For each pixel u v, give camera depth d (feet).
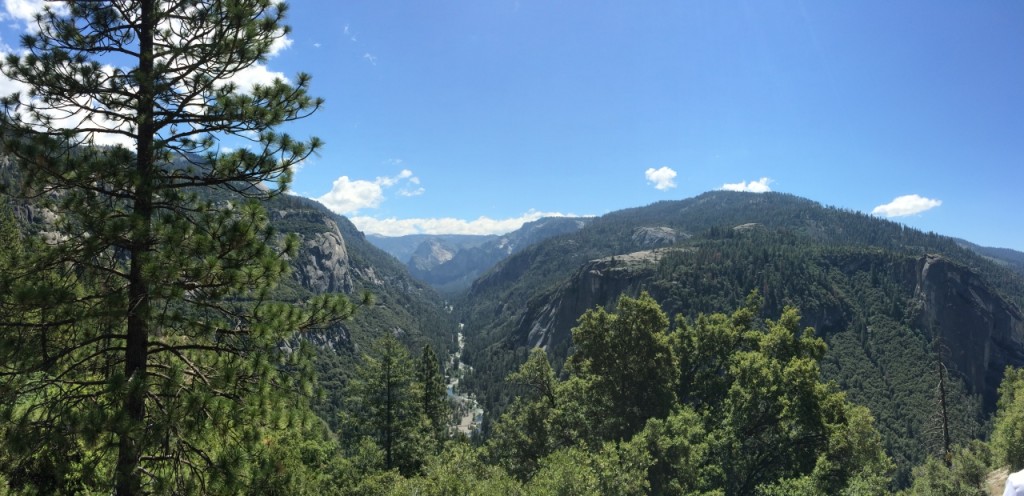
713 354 112.68
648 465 69.72
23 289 26.40
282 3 35.37
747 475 95.20
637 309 103.14
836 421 96.78
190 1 33.19
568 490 57.47
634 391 100.89
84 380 31.27
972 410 447.83
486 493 57.21
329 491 87.35
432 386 158.20
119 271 31.37
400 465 120.78
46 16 31.76
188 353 37.58
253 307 33.91
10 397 27.94
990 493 92.58
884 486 77.56
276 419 32.73
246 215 32.32
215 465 31.27
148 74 31.17
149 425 28.76
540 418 106.63
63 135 30.19
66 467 28.73
